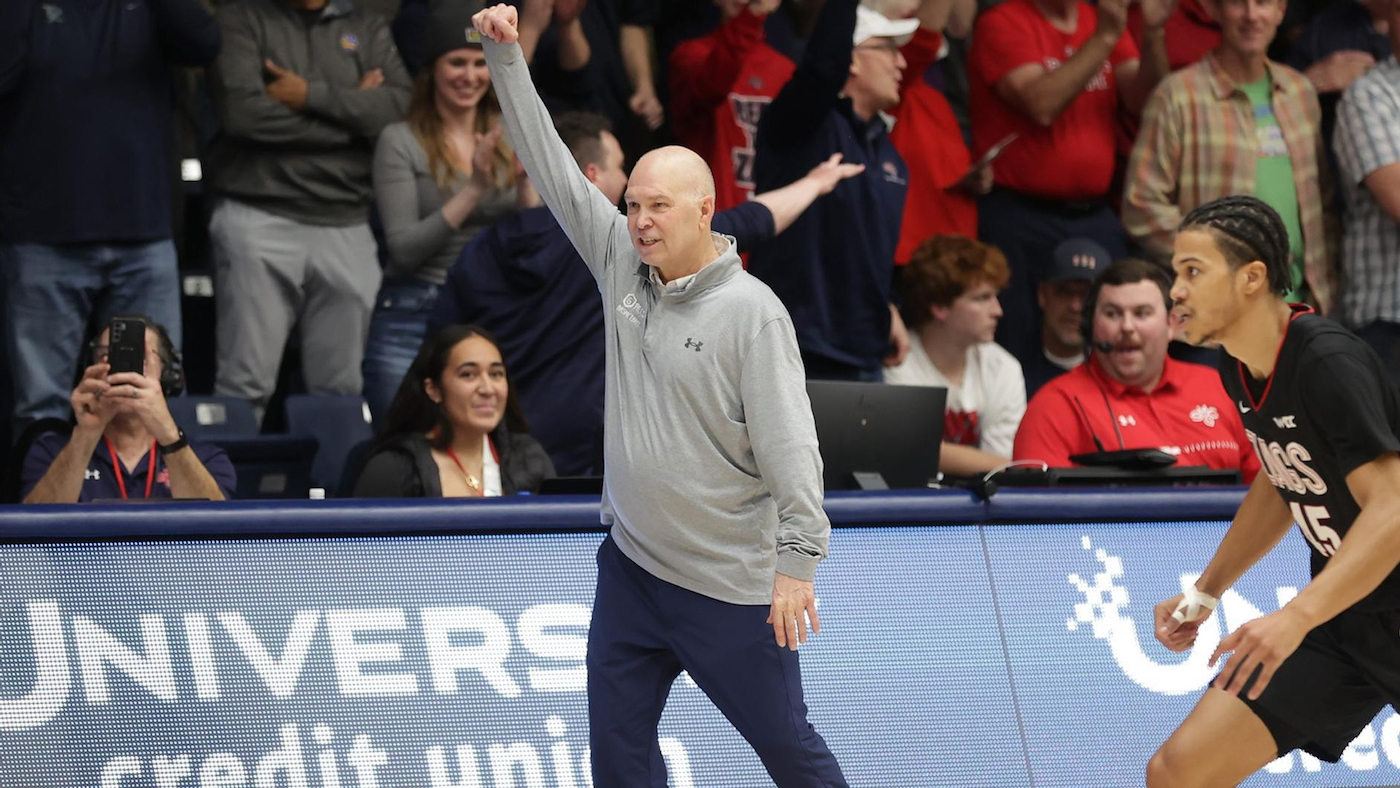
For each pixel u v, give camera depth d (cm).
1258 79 2578
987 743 1569
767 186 2278
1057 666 1614
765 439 1216
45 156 2239
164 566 1422
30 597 1384
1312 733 1288
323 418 2306
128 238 2278
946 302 2300
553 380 2020
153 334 1786
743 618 1261
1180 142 2558
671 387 1239
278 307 2433
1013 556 1639
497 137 2278
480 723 1468
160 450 1695
